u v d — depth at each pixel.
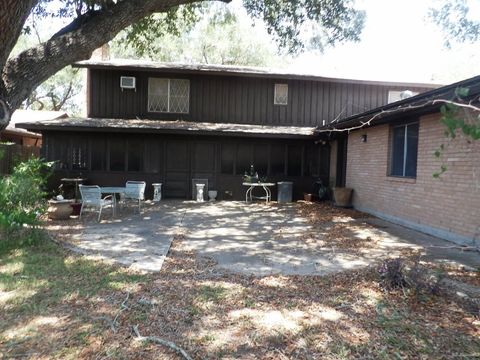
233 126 13.15
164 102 13.87
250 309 3.55
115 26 5.73
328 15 10.88
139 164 12.95
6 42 4.42
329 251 5.97
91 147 12.67
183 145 13.16
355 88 14.50
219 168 13.27
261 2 10.77
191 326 3.19
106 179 12.77
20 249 5.56
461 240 6.55
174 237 6.90
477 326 3.23
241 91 14.09
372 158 10.27
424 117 7.77
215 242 6.57
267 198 12.82
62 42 5.21
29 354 2.71
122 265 4.93
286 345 2.91
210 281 4.37
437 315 3.45
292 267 5.04
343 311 3.53
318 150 13.59
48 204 8.57
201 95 13.94
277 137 12.81
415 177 8.20
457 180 6.68
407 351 2.82
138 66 13.10
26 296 3.75
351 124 9.73
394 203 8.97
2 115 4.63
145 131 12.04
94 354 2.72
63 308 3.49
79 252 5.55
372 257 5.59
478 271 4.86
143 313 3.41
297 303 3.71
